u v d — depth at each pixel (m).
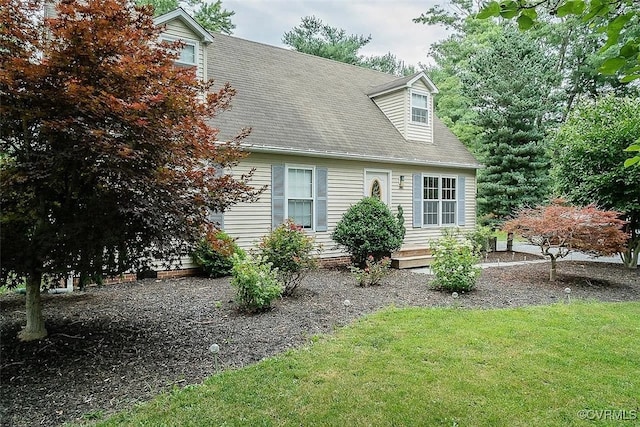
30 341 4.29
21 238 3.78
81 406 3.00
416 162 12.16
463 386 3.34
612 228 7.69
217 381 3.39
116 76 3.60
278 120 10.45
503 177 14.47
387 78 16.20
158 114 3.78
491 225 14.53
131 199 3.77
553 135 14.52
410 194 12.59
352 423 2.81
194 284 7.61
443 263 7.02
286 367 3.66
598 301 6.50
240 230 9.27
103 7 3.60
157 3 17.34
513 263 11.12
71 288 6.92
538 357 3.94
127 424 2.74
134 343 4.32
